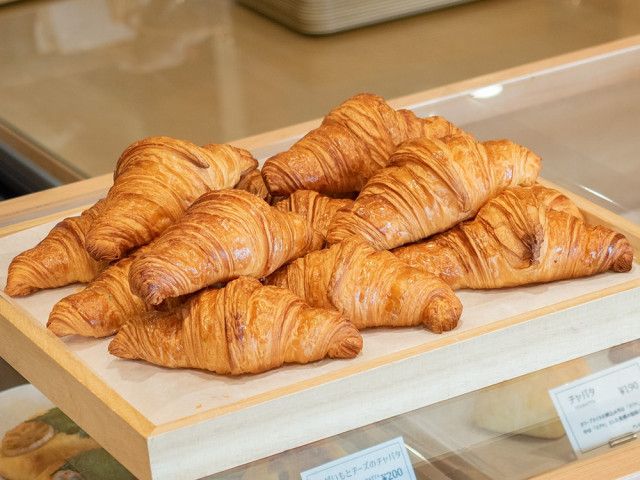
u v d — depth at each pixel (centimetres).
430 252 94
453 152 96
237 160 101
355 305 88
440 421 87
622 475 87
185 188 96
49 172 150
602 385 90
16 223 107
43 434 88
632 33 193
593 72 128
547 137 117
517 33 195
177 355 86
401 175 95
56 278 97
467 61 184
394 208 94
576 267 93
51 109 170
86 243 92
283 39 197
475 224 94
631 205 106
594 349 92
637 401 91
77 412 87
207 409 82
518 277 93
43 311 94
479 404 88
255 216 89
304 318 85
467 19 203
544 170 111
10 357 94
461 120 120
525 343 89
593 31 194
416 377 86
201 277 86
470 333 87
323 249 93
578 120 119
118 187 96
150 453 79
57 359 87
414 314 88
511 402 88
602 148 114
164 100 173
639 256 97
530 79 126
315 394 83
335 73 182
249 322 84
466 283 94
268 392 82
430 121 107
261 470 83
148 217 94
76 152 155
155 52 193
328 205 99
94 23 205
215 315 84
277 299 85
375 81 178
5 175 156
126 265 92
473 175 95
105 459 85
